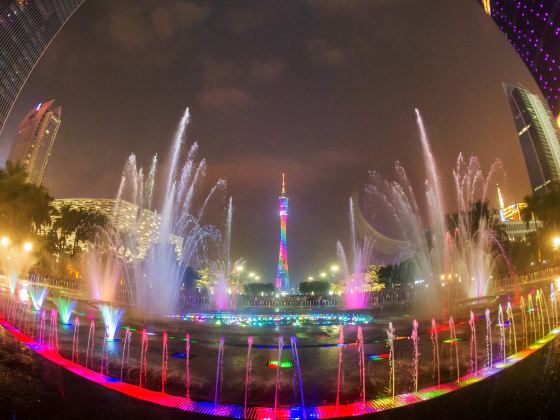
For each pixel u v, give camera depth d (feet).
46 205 175.01
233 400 29.30
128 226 272.10
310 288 319.27
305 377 34.99
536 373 30.66
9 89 328.49
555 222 176.65
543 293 80.23
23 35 335.67
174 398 29.25
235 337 53.57
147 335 52.47
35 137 572.92
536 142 558.97
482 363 35.19
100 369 35.06
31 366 33.30
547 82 236.43
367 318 84.48
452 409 26.22
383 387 31.53
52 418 24.94
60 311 62.59
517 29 257.55
